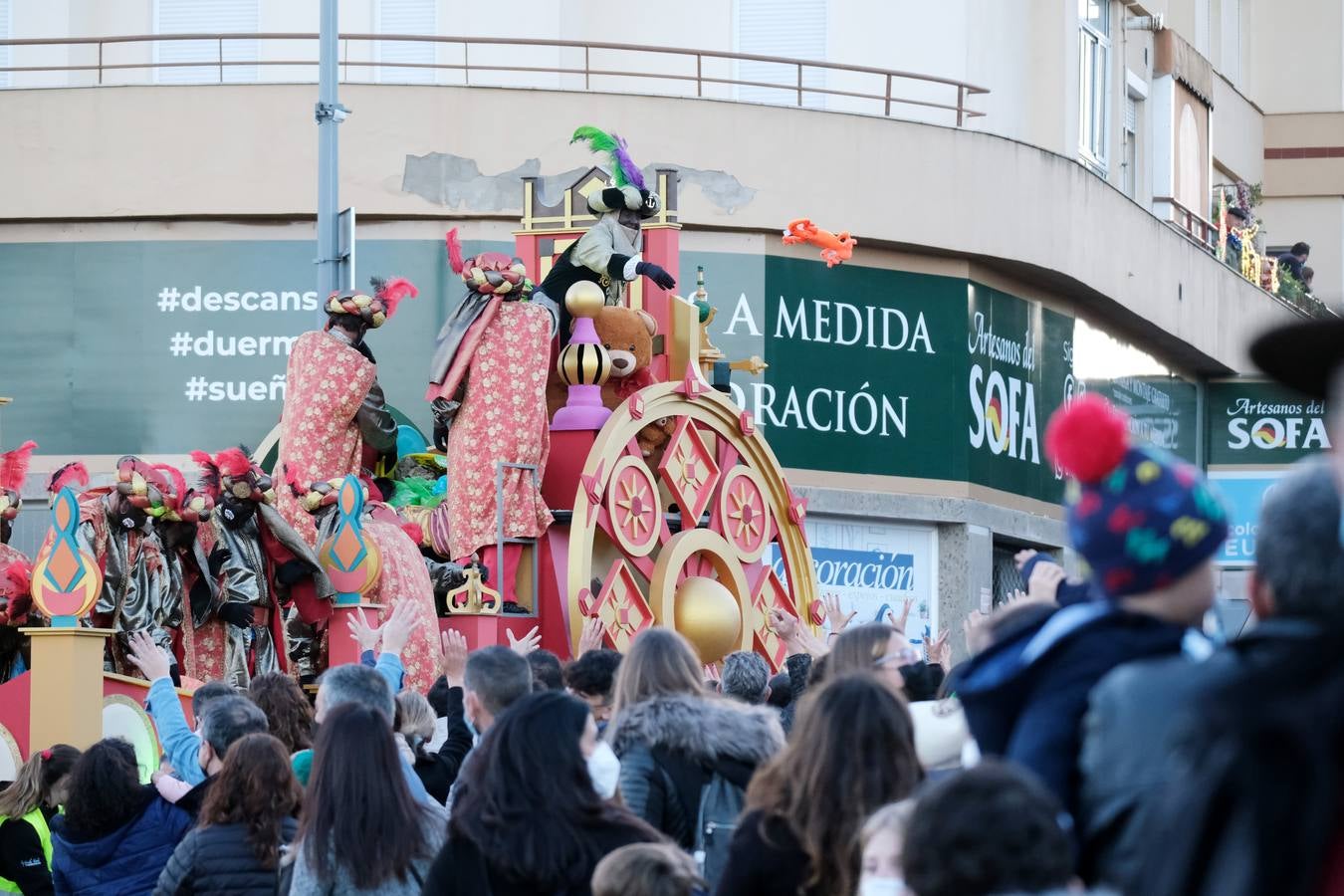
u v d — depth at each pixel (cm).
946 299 3816
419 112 3519
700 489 2161
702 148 3594
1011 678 551
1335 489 480
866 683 711
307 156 3512
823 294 3678
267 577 1866
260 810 926
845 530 3725
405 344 3528
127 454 3522
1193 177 5131
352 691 969
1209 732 393
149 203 3519
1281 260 5581
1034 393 4056
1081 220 4031
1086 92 4488
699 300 2327
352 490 1848
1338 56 6034
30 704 1517
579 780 777
